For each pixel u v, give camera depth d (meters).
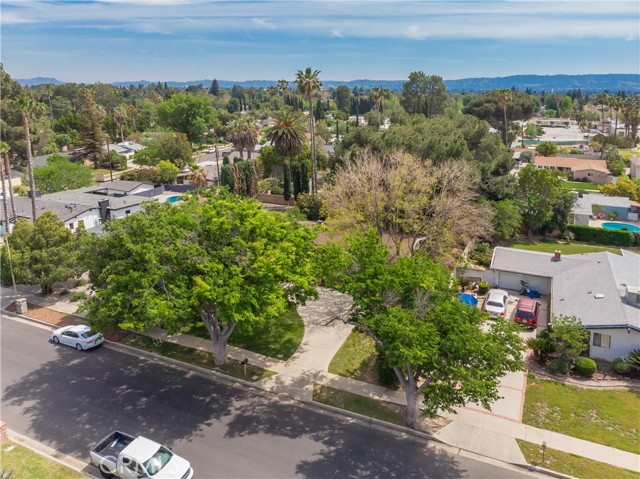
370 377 25.23
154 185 75.38
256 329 26.91
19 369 26.59
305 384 24.69
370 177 37.72
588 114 181.88
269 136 69.12
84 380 25.45
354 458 19.45
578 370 25.12
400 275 21.36
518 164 100.81
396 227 38.12
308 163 71.06
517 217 48.16
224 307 22.62
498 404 22.89
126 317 22.31
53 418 22.17
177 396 23.91
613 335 25.64
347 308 33.50
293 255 24.64
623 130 161.50
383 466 18.98
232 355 27.64
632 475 18.38
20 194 65.88
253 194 71.19
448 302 20.45
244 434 20.95
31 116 67.44
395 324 18.88
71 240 36.03
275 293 23.72
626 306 26.91
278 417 22.17
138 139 126.69
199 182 70.12
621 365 24.75
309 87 58.19
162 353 28.09
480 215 41.34
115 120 133.88
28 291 37.91
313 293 25.23
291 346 28.52
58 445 20.36
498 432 20.97
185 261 23.50
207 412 22.58
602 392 23.77
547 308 33.59
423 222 36.41
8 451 19.58
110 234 25.45
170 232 24.16
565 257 36.81
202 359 27.31
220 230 24.39
